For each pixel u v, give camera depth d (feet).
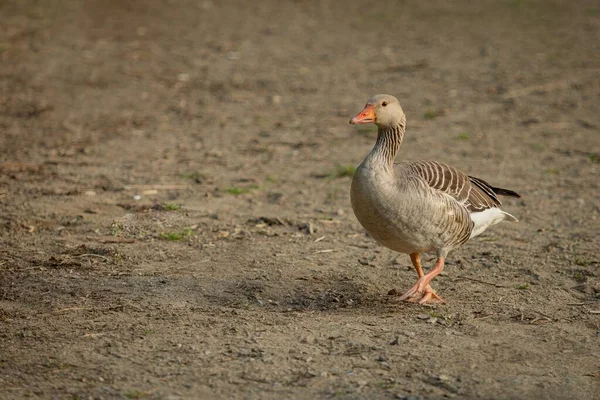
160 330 30.01
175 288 34.60
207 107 75.25
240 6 127.65
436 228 32.55
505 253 41.11
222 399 24.80
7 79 82.48
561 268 38.81
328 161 59.57
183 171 55.52
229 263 38.14
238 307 32.89
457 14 121.90
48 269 36.42
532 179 55.57
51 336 29.22
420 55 96.78
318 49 99.76
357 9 126.31
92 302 32.71
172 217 45.06
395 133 33.78
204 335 29.63
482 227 36.14
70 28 107.14
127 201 47.98
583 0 131.85
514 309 33.37
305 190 52.19
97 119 69.92
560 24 114.11
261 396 25.05
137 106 74.79
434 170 34.12
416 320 31.89
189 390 25.32
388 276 37.45
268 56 95.91
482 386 26.08
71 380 25.84
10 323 30.35
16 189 49.55
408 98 78.95
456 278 37.29
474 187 35.60
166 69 88.94
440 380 26.32
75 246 39.73
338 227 44.80
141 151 60.59
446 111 74.43
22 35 101.91
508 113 74.02
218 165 57.52
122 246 39.99
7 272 35.88
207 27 111.34
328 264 38.65
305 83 84.48
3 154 58.18
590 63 92.38
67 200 47.62
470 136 66.69
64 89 79.66
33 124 67.56
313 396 25.12
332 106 76.28
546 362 28.12
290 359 27.71
